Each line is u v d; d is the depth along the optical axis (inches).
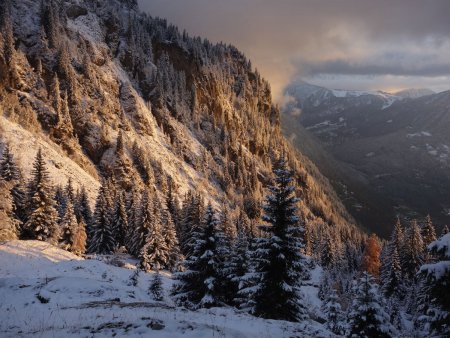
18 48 4970.5
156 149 5693.9
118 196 2810.0
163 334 469.4
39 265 1456.7
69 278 927.7
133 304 765.3
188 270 994.1
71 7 6501.0
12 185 1903.3
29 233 2108.8
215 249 983.0
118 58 6860.2
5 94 4133.9
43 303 725.3
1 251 1486.2
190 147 6628.9
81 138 4763.8
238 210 5246.1
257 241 827.4
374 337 784.9
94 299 808.3
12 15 5221.5
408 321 1904.5
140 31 7829.7
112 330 481.1
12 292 788.6
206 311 767.7
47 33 5300.2
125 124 5457.7
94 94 5334.6
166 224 2455.7
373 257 3216.0
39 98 4537.4
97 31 6688.0
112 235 2711.6
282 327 649.6
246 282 867.4
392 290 2327.8
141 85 6889.8
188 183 5674.2
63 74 4980.3
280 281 808.9
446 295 530.0
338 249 3796.8
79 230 2289.6
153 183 4859.7
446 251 522.0
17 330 531.2
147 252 2224.4
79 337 452.1
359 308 786.2
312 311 1704.0
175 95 7278.5
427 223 2849.4
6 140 3316.9
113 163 4680.1
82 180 3705.7
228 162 7249.0
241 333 515.2
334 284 2524.6
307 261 831.7
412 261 2551.7
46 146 3821.4
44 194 2096.5
